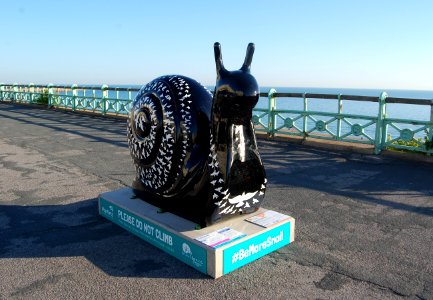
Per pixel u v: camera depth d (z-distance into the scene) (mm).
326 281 3143
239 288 3043
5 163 7477
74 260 3510
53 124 13805
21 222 4426
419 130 7406
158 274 3258
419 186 5742
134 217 4023
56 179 6281
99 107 16656
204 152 3625
